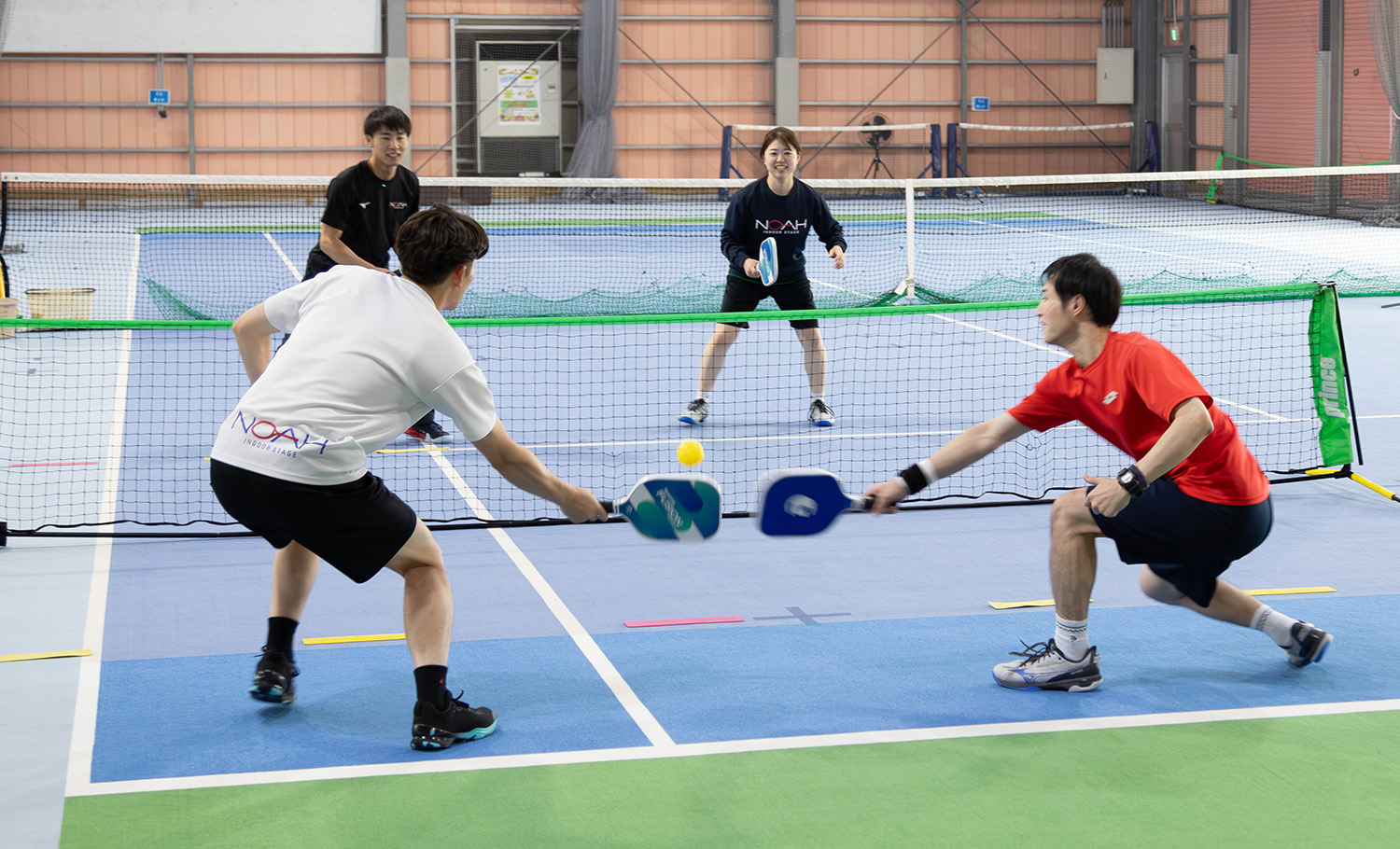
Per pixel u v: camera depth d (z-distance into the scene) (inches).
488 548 248.2
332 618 208.5
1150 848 138.7
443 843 139.2
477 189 1128.8
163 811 145.8
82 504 273.9
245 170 1103.6
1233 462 171.5
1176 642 199.6
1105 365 172.2
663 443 332.5
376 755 160.4
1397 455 315.3
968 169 1199.6
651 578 231.0
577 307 568.1
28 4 1042.1
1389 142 932.6
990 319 533.0
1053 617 211.0
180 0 1063.0
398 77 1093.1
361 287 158.9
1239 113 1090.7
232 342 476.7
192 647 195.8
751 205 344.2
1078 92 1203.9
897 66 1176.8
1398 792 150.9
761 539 254.2
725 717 171.9
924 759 159.9
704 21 1143.6
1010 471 305.6
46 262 737.0
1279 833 141.7
